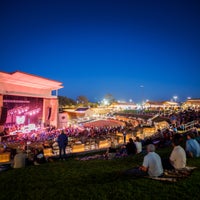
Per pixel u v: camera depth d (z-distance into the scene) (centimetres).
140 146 1385
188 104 9944
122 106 12288
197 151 1029
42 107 4338
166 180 688
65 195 641
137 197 596
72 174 895
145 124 4322
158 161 734
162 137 1898
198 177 718
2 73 3309
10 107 3516
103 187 674
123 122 6312
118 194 619
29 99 3956
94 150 1912
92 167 1018
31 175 905
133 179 729
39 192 681
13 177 884
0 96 3269
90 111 8850
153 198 587
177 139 827
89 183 742
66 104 14288
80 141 2362
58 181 797
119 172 849
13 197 662
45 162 1248
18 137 2991
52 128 4081
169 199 581
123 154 1374
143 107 10869
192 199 574
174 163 802
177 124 3122
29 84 3947
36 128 3975
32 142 2461
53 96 4594
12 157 1770
